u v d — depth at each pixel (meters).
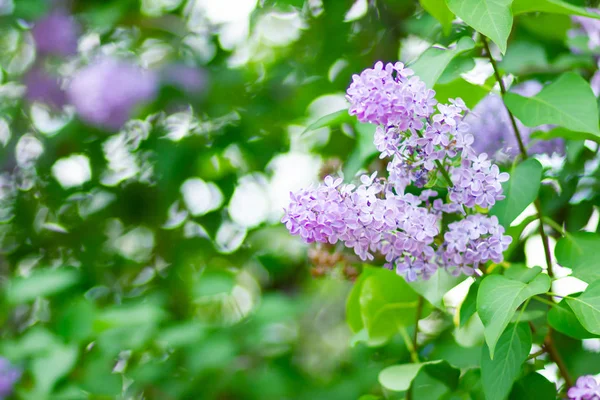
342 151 1.49
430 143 0.98
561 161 1.22
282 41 1.56
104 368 1.29
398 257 1.01
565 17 1.25
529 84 1.24
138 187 1.59
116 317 1.30
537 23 1.26
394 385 1.08
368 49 1.47
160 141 1.51
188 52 1.58
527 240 1.23
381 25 1.46
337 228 0.98
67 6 1.59
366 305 1.16
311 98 1.51
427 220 0.99
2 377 1.29
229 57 1.58
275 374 1.41
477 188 0.99
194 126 1.55
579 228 1.22
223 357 1.30
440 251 1.01
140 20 1.56
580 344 1.21
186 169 1.50
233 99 1.55
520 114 1.04
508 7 0.99
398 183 1.00
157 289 1.59
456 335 1.19
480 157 0.99
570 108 1.03
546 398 1.05
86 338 1.30
